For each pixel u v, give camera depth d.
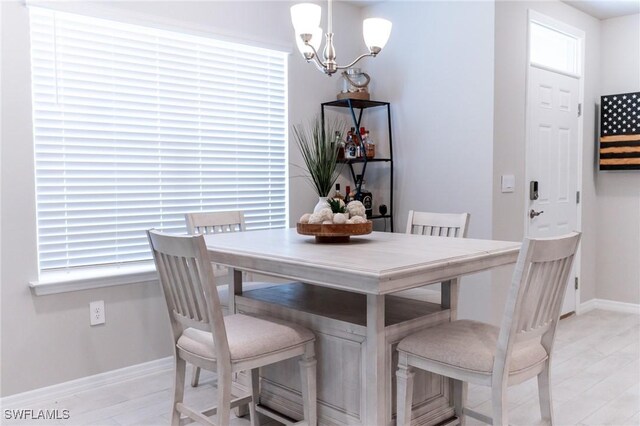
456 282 2.34
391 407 2.05
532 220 3.87
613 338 3.80
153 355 3.20
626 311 4.54
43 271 2.83
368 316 1.94
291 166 3.96
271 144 3.86
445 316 2.29
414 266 1.79
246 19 3.58
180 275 1.98
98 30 2.96
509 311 1.70
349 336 2.09
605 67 4.59
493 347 1.86
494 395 1.75
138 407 2.70
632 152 4.36
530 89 3.80
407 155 4.04
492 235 3.51
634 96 4.34
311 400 2.15
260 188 3.81
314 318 2.24
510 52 3.60
